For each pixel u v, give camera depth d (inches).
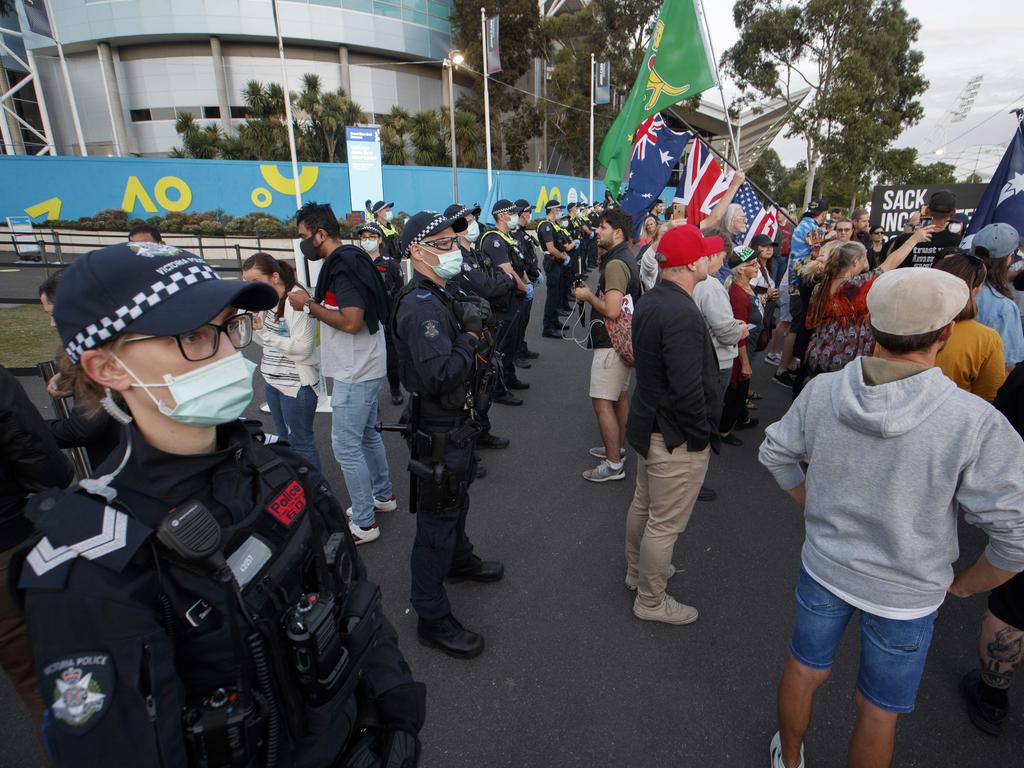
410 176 970.1
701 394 92.2
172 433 39.5
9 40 1290.6
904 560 58.3
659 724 87.0
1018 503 51.9
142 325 35.5
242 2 1234.0
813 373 158.9
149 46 1291.8
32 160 836.6
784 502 154.2
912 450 56.2
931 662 98.9
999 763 80.0
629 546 114.9
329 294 121.7
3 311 381.1
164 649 32.5
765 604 114.0
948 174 1653.5
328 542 46.0
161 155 1344.7
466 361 89.4
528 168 1628.9
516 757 81.7
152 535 33.2
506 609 112.8
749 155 1544.0
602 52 1320.1
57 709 30.2
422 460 94.5
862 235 339.0
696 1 199.5
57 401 99.3
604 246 160.4
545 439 199.2
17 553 32.8
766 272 242.4
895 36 1235.2
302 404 137.2
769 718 87.8
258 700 36.5
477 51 1261.1
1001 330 123.2
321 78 1349.7
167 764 31.6
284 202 893.8
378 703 46.9
